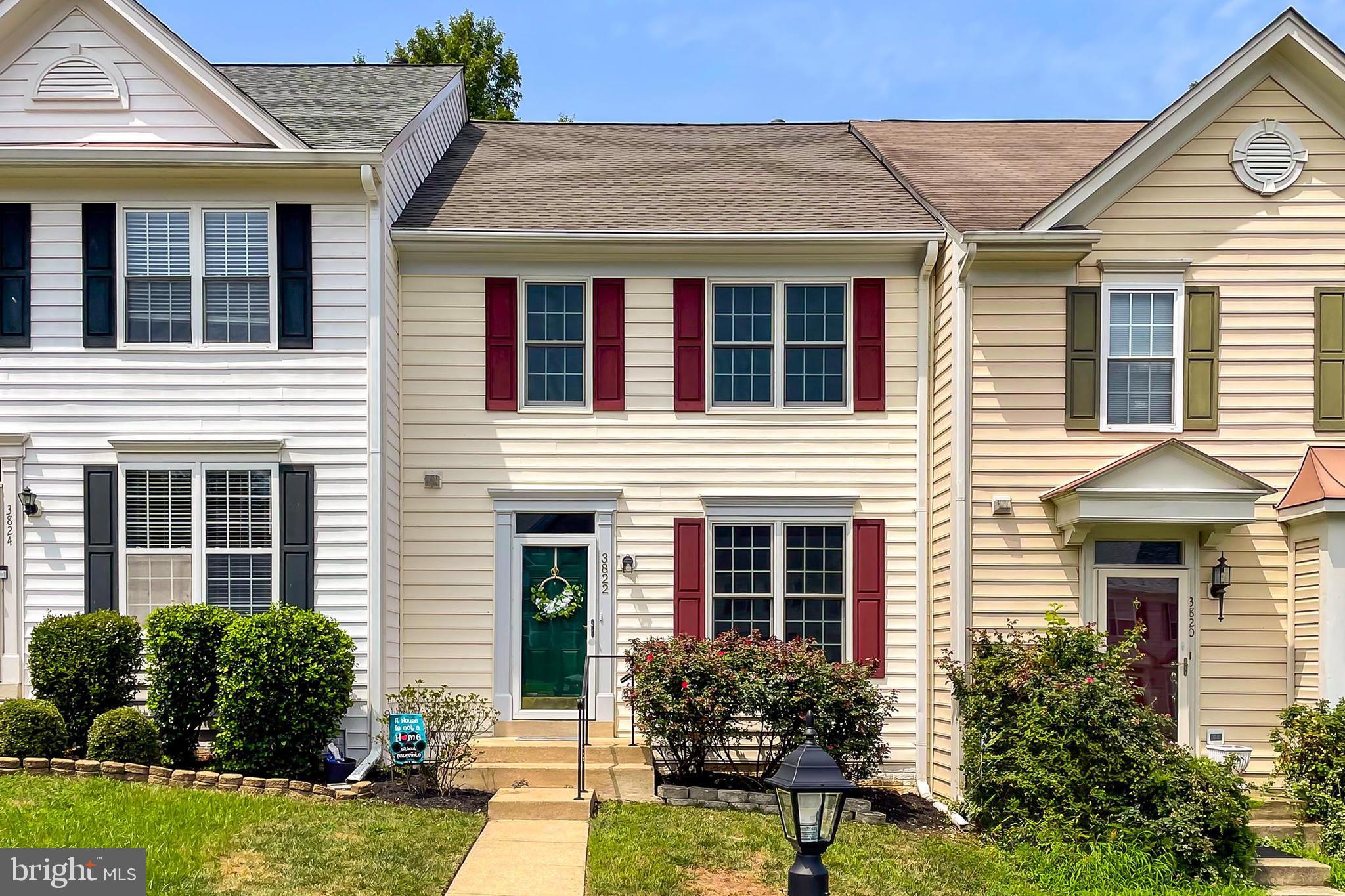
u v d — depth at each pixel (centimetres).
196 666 1172
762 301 1405
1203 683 1242
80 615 1216
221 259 1286
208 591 1267
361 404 1269
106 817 931
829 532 1389
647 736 1223
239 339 1281
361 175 1258
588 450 1380
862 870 951
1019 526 1252
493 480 1373
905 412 1384
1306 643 1209
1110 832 1018
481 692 1352
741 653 1208
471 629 1360
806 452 1384
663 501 1380
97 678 1188
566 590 1373
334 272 1277
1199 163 1274
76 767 1094
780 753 1202
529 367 1393
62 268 1279
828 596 1377
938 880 945
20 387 1273
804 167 1638
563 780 1180
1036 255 1242
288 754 1160
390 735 1186
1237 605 1248
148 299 1283
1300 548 1226
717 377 1399
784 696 1171
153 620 1170
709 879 904
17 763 1095
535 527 1380
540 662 1369
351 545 1259
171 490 1274
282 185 1278
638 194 1502
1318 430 1261
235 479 1275
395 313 1359
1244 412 1263
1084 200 1247
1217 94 1258
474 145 1731
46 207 1280
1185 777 1035
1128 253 1269
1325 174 1273
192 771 1119
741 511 1383
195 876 823
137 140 1285
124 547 1267
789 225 1387
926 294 1388
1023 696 1127
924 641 1348
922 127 1862
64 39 1291
